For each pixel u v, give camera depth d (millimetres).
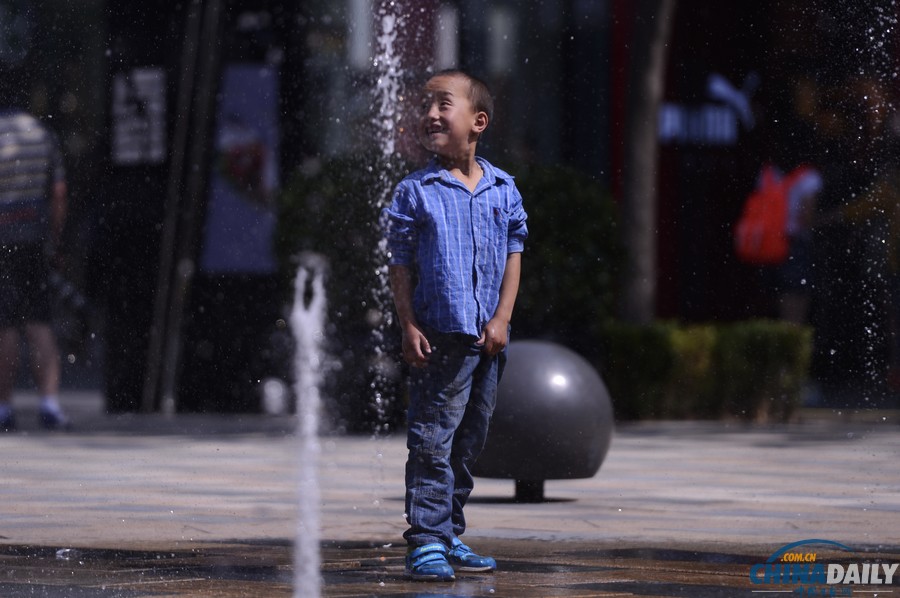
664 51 37250
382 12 38688
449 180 10711
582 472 16641
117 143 39156
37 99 40812
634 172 37062
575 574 10664
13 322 29047
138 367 37844
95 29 40594
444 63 41156
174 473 20500
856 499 17172
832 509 16016
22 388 48969
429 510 10422
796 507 16219
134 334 38031
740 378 35156
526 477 16438
